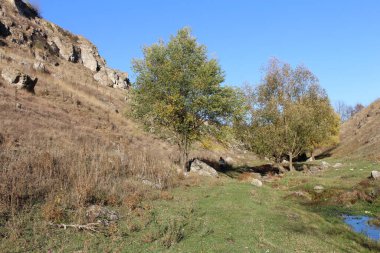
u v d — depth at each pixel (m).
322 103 55.41
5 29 62.34
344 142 72.44
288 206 21.78
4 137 22.38
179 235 13.12
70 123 34.91
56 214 13.02
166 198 18.97
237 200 20.52
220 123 33.47
